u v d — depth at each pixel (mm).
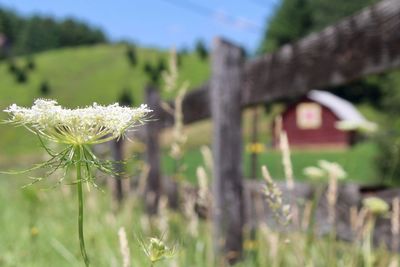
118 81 80875
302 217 3057
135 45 93438
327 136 38375
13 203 4426
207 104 4594
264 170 1991
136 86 80000
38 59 85938
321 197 3277
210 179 4117
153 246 1271
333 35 3295
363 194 3182
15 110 1147
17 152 41125
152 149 5344
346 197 3219
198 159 21516
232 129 3906
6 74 81000
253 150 3957
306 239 2666
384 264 2707
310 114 38625
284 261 2768
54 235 3436
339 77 3268
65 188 4324
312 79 3422
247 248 3549
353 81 3227
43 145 1153
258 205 3596
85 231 3498
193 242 3199
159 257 1276
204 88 4625
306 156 31312
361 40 3135
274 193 1988
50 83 79062
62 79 81000
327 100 39094
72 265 2908
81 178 1133
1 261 2986
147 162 5328
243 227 3773
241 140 3912
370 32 3086
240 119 3939
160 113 5285
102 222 3945
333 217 2705
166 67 84875
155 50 92062
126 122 1181
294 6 67875
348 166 3824
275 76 3672
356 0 64812
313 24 67875
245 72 3889
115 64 85188
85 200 4355
